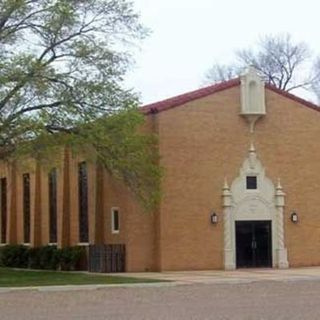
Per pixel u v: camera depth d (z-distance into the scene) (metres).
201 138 42.09
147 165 37.75
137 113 36.50
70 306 23.55
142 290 29.47
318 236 43.97
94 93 35.84
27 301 25.56
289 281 32.88
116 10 37.44
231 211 42.38
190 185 41.62
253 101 43.09
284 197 43.47
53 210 49.06
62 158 41.41
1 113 34.44
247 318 19.47
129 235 40.66
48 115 34.81
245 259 42.53
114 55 44.41
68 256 44.59
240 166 42.81
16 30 36.03
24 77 34.06
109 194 42.53
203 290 28.75
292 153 43.91
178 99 41.84
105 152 36.22
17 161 36.56
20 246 51.41
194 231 41.53
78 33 36.75
